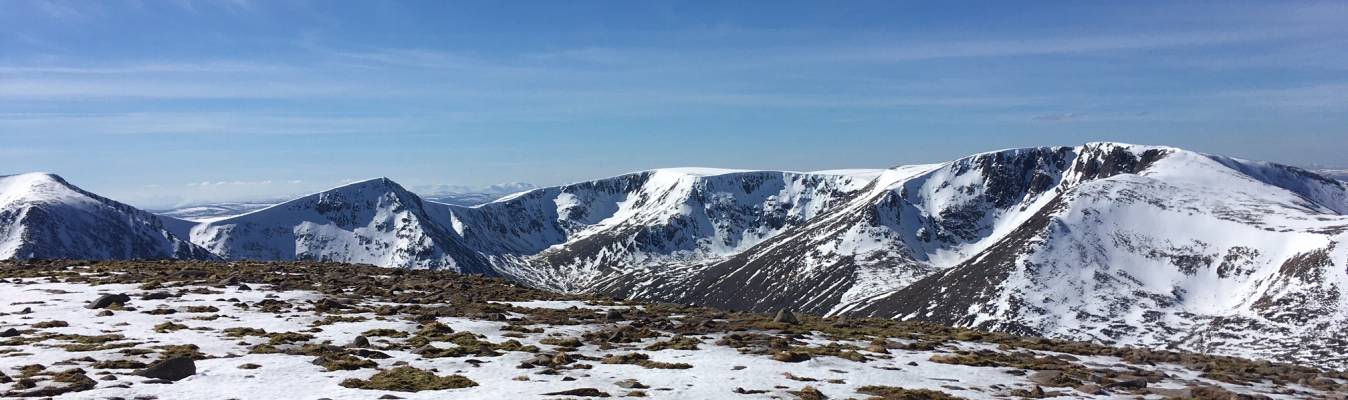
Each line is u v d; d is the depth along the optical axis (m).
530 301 71.00
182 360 34.00
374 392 31.81
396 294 69.75
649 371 38.97
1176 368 50.16
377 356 40.16
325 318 53.31
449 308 60.72
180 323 49.38
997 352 52.84
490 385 34.25
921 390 36.28
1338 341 164.38
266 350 40.34
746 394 34.19
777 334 55.75
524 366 38.88
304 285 71.62
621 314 63.75
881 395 35.09
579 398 31.89
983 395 36.47
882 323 70.38
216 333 45.97
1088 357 53.66
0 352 37.91
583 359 42.34
